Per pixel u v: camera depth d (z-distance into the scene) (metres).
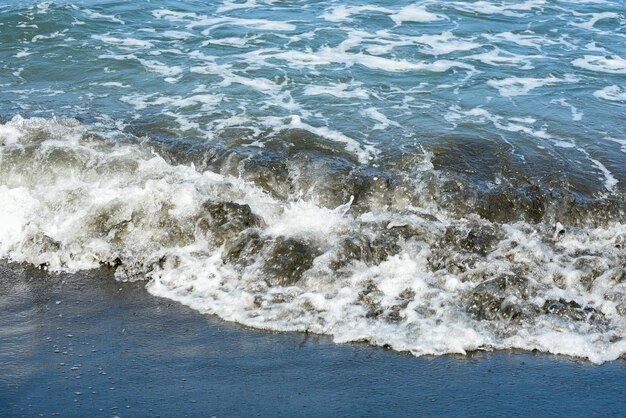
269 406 6.53
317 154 10.02
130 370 6.95
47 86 12.02
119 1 15.55
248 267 8.28
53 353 7.17
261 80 12.33
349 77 12.53
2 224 8.99
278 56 13.26
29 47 13.36
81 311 7.84
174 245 8.66
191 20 14.85
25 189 9.35
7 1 15.08
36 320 7.68
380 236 8.55
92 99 11.57
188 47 13.58
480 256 8.32
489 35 14.55
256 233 8.64
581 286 7.96
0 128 10.23
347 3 15.98
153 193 9.05
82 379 6.82
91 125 10.61
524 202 9.19
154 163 9.72
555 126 11.00
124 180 9.50
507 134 10.71
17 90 11.84
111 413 6.40
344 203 9.23
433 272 8.15
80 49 13.33
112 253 8.65
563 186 9.53
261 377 6.89
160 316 7.75
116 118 10.93
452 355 7.19
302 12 15.43
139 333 7.49
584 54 13.78
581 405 6.61
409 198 9.25
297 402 6.59
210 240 8.63
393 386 6.80
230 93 11.83
